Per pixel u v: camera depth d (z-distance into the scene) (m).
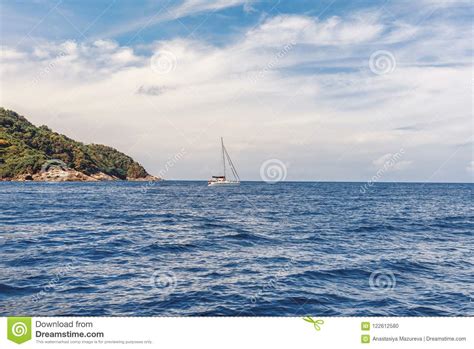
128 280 13.01
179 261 16.16
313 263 15.96
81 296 11.32
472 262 16.92
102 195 72.94
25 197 61.88
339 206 51.56
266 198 72.31
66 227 26.58
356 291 12.27
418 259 17.22
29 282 12.52
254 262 16.08
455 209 49.34
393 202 61.84
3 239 21.09
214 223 30.62
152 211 41.47
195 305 10.76
